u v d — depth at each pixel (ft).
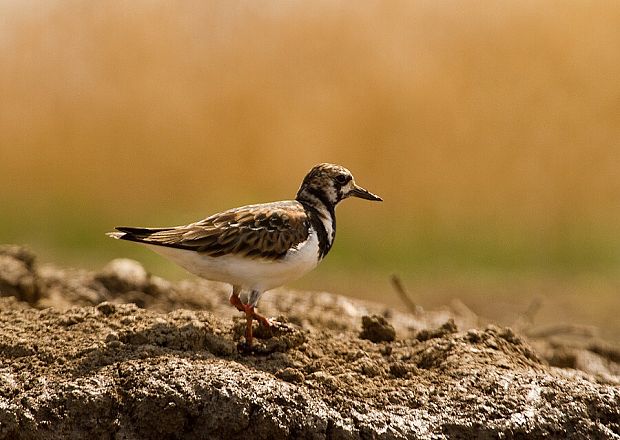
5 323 28.53
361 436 24.70
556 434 25.52
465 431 25.21
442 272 65.31
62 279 39.40
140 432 24.52
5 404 24.52
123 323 28.09
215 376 24.91
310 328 31.48
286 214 28.43
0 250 38.83
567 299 57.72
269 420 24.31
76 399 24.68
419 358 28.48
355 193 30.91
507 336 29.55
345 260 67.56
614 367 38.83
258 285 27.99
